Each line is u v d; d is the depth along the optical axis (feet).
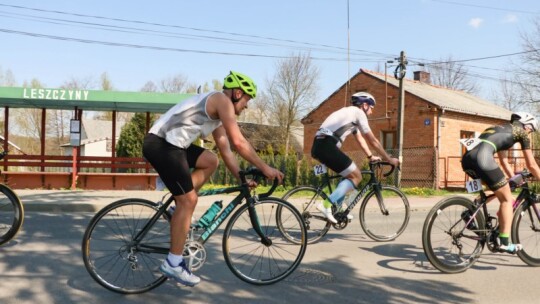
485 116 77.56
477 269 16.15
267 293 13.04
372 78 80.94
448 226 15.53
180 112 11.80
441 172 70.79
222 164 64.69
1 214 17.90
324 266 16.29
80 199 35.86
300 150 138.82
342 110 20.07
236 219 13.73
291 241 14.55
